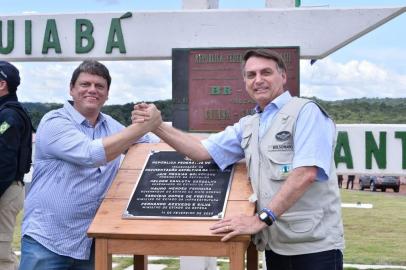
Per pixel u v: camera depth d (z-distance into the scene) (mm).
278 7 5332
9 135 4344
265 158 3293
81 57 5504
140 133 3410
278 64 3393
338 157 5324
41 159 3562
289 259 3291
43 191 3500
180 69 5172
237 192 3426
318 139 3170
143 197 3441
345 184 22156
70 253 3482
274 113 3357
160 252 3189
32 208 3521
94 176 3537
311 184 3209
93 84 3547
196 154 3582
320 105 3309
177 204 3373
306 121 3201
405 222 12133
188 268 5383
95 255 3238
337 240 3277
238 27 5254
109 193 3510
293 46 5129
